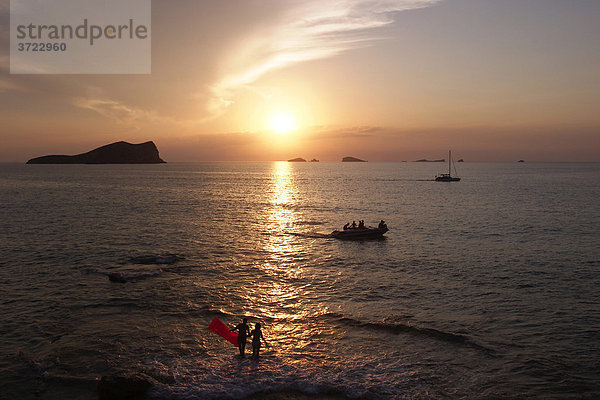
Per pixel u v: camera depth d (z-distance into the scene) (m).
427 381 14.16
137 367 14.99
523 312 20.59
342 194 96.81
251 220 52.81
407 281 25.92
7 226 45.00
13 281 24.89
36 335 17.52
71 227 44.91
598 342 17.25
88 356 15.74
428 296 23.02
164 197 84.69
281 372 14.68
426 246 36.88
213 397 13.13
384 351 16.38
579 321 19.47
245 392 13.41
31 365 15.02
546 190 108.38
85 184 123.88
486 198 85.38
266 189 112.62
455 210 64.75
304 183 144.50
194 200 79.06
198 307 21.03
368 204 74.19
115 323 18.88
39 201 72.69
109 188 107.81
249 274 27.25
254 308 21.00
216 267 28.86
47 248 34.16
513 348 16.67
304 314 20.22
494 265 29.92
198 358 15.71
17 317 19.41
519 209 65.62
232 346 16.83
